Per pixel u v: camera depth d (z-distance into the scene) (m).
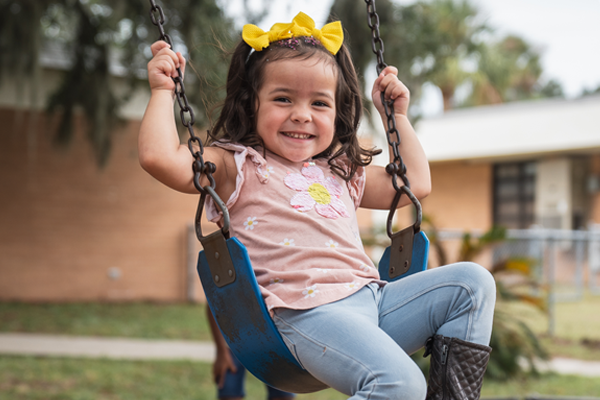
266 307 1.65
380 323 1.77
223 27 5.73
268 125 1.83
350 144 2.02
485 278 1.69
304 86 1.81
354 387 1.55
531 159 15.69
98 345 7.13
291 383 1.79
